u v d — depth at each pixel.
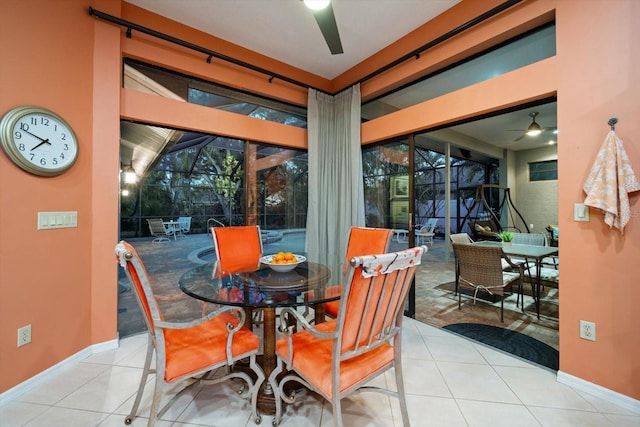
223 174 3.12
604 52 1.63
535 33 2.12
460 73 2.58
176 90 2.72
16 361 1.70
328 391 1.17
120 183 2.50
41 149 1.82
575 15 1.75
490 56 2.38
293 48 3.01
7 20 1.67
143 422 1.47
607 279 1.64
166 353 1.33
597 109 1.66
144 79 2.54
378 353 1.37
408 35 2.77
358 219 3.28
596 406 1.60
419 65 2.68
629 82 1.55
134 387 1.77
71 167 2.01
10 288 1.68
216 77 2.82
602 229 1.65
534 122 4.26
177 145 2.86
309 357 1.32
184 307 2.91
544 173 6.27
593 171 1.64
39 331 1.82
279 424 1.46
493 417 1.52
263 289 1.63
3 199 1.65
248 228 2.68
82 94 2.08
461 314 3.06
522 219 6.05
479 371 1.96
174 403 1.62
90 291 2.15
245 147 3.21
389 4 2.36
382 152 3.31
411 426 1.44
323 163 3.55
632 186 1.53
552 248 3.39
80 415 1.52
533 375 1.91
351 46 2.98
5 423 1.46
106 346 2.22
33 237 1.79
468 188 7.65
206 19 2.56
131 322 2.67
